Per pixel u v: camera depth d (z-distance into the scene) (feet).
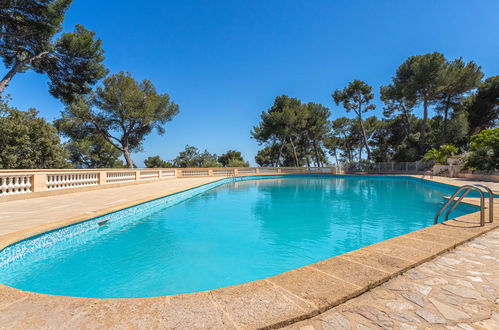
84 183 35.88
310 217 24.40
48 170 29.68
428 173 77.61
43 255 14.23
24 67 52.24
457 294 6.89
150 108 72.18
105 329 5.18
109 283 11.18
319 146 131.95
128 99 69.26
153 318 5.56
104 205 22.76
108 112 71.20
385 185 56.13
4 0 40.68
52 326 5.32
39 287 10.84
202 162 128.36
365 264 8.58
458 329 5.35
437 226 13.82
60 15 47.57
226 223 22.02
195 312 5.79
